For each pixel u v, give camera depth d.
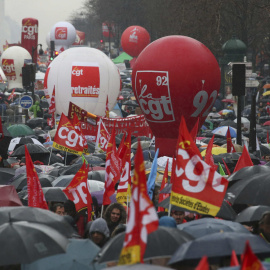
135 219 20.58
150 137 92.12
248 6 167.12
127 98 188.88
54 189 39.34
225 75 161.75
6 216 27.81
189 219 37.66
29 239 23.77
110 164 40.53
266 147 72.19
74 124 53.91
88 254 26.08
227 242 23.31
